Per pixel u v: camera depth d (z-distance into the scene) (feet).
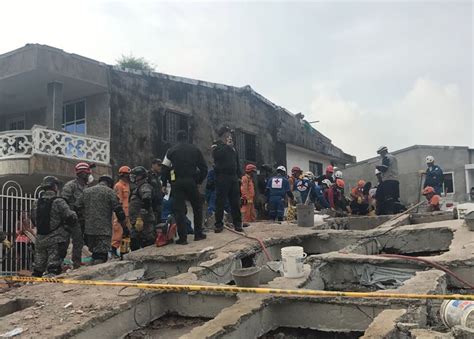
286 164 80.94
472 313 12.68
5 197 35.50
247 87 72.02
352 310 16.01
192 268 21.21
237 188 27.58
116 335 16.60
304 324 16.72
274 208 34.65
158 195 27.91
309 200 36.24
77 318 15.81
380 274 20.30
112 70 50.21
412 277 17.83
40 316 16.25
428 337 11.78
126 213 28.12
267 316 16.65
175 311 18.78
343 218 33.91
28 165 42.06
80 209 24.97
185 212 25.94
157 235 25.93
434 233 24.75
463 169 77.36
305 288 18.76
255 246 24.59
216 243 25.32
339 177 41.39
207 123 63.05
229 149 27.30
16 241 32.50
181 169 25.53
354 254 21.66
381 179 37.63
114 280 22.24
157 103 55.11
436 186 40.86
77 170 25.91
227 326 14.37
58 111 46.34
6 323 15.71
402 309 14.61
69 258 31.32
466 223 23.58
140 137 52.34
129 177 29.45
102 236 24.58
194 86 61.36
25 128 56.70
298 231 27.68
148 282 19.94
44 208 23.21
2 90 48.96
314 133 88.12
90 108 50.75
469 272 18.62
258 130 73.67
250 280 17.48
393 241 25.55
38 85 47.80
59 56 44.60
